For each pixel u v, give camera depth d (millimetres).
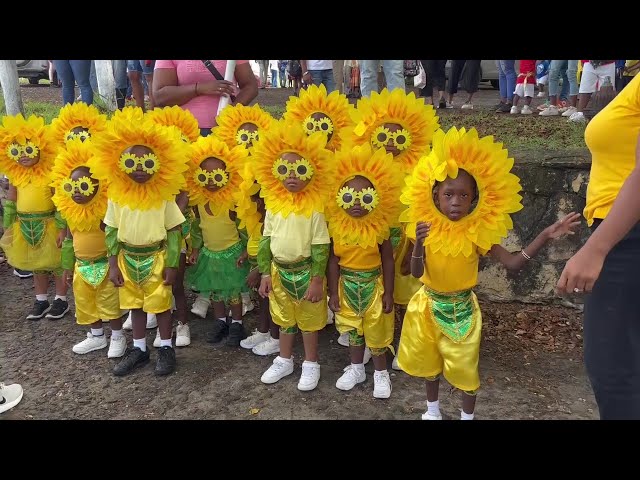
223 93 3963
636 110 1720
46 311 4254
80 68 6438
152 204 3232
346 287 3047
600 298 1801
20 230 4008
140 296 3350
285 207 3004
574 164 4008
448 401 3047
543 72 8430
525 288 4230
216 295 3760
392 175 2883
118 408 3018
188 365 3502
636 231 1695
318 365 3256
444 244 2438
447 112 7312
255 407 3012
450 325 2525
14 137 3857
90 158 3371
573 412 2918
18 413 2973
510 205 2412
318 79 6348
